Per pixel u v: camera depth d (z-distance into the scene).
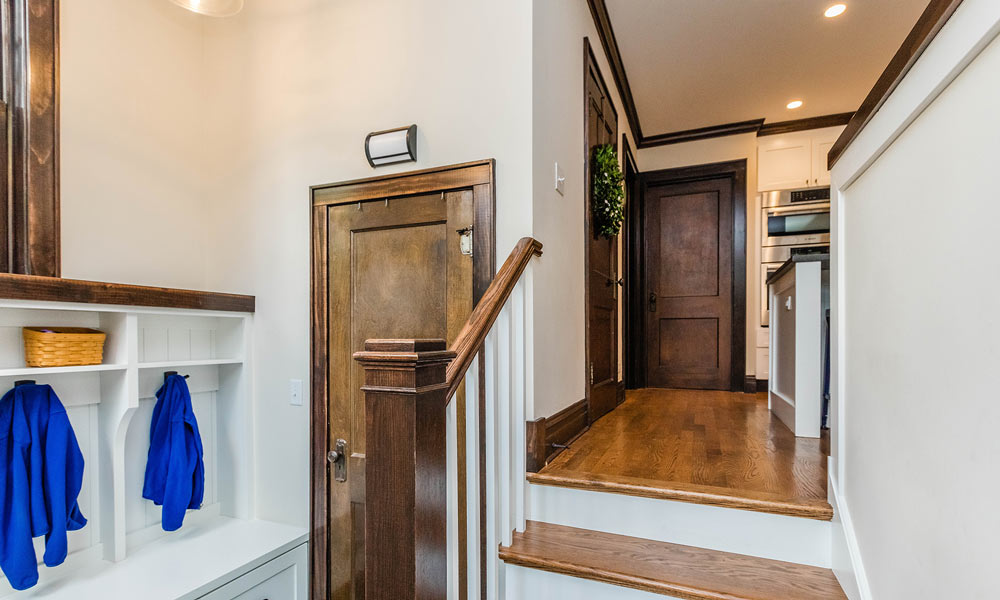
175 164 2.38
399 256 2.05
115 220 2.14
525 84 1.82
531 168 1.80
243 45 2.41
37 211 1.85
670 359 4.60
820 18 2.86
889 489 0.99
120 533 1.94
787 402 2.63
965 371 0.70
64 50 1.96
